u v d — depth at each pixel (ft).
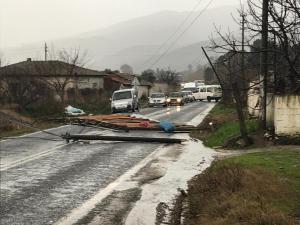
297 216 25.86
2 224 28.78
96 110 148.87
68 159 53.47
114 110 140.56
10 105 116.47
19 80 122.21
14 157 55.26
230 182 33.37
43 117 112.88
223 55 59.67
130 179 42.01
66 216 30.48
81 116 119.75
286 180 33.91
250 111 87.76
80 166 48.75
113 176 43.42
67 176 43.45
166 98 184.14
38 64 179.63
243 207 26.40
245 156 47.73
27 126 84.74
